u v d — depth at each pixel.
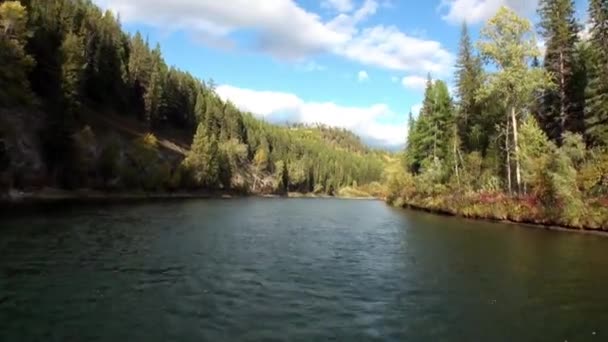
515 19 47.25
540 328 13.70
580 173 42.19
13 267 19.94
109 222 38.72
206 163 124.81
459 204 59.03
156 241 29.17
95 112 114.38
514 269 22.33
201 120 164.12
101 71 123.56
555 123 59.47
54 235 29.48
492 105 61.59
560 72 55.97
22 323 13.02
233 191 142.50
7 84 65.69
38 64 83.56
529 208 46.28
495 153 61.66
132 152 106.06
